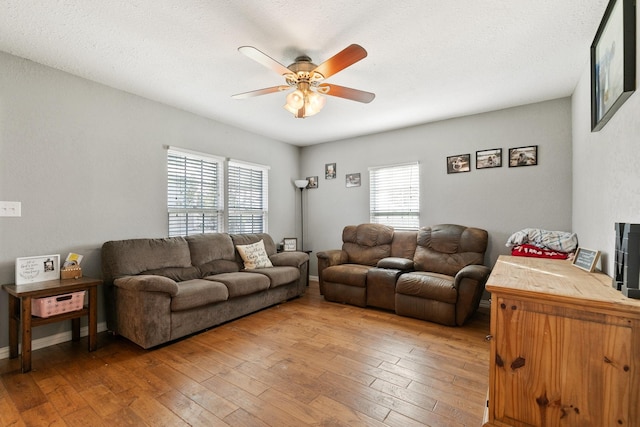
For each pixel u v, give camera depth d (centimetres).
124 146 312
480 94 318
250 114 382
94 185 290
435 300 311
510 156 356
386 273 352
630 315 108
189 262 338
